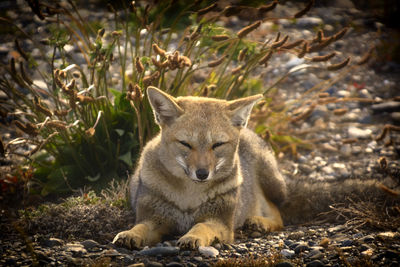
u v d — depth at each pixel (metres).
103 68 9.45
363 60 11.88
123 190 9.01
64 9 9.71
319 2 21.36
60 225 7.70
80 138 9.80
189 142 7.06
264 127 12.38
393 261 6.11
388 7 19.92
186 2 13.16
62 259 6.39
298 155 12.77
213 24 9.76
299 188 10.05
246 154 9.45
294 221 9.60
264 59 9.86
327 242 7.00
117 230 7.88
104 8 18.64
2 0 19.77
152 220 7.45
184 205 7.52
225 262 6.18
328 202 9.53
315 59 9.53
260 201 9.45
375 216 8.19
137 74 9.45
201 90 10.31
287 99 14.87
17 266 6.14
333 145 13.17
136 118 9.84
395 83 16.14
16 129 10.27
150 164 7.64
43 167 10.02
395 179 9.71
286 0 21.41
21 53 9.27
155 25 9.92
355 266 5.98
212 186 7.47
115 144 9.94
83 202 8.45
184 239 6.62
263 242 7.56
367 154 12.64
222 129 7.22
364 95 15.38
